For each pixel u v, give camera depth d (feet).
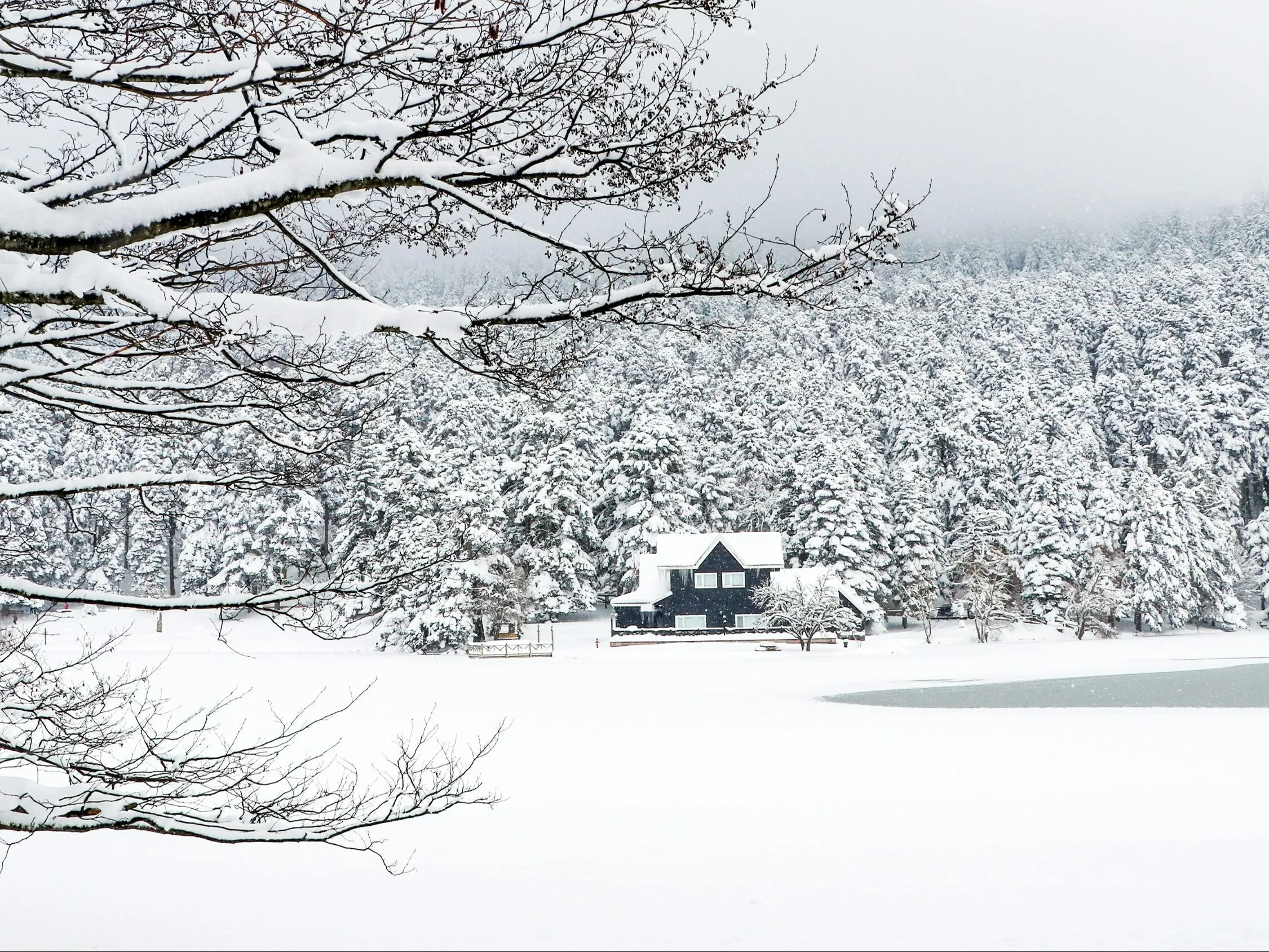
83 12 14.15
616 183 16.99
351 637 20.62
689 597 210.38
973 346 380.78
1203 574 228.63
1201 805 54.13
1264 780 62.44
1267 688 124.06
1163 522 225.76
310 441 21.08
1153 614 223.10
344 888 36.81
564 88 16.25
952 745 77.61
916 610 223.10
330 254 19.01
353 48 14.29
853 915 32.09
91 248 13.23
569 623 233.96
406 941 29.48
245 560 221.05
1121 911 32.07
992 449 256.93
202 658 162.91
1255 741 79.00
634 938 29.63
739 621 209.87
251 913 32.94
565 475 231.71
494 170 16.17
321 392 19.11
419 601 185.06
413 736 78.74
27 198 13.07
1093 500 238.48
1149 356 329.31
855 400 307.37
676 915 32.48
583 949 28.55
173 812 18.94
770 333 365.61
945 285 489.67
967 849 43.11
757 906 33.68
